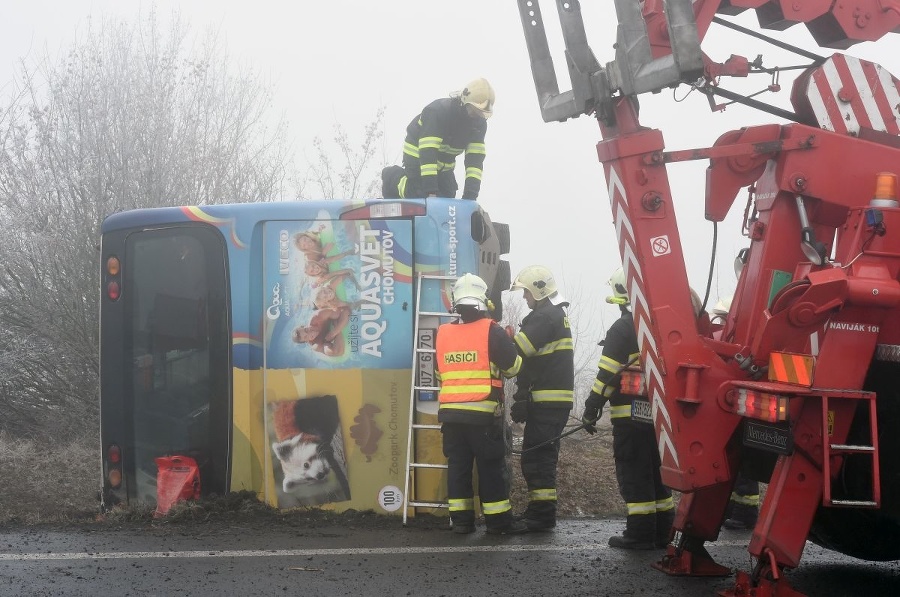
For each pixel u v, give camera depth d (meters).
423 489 7.70
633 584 5.88
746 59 6.02
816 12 6.20
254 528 7.31
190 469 7.83
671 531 6.32
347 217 7.80
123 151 10.96
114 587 5.59
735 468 5.78
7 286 10.68
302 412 7.77
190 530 7.22
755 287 5.95
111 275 8.02
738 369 5.68
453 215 7.77
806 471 5.27
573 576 6.05
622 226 5.80
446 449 7.33
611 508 8.33
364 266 7.78
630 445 6.94
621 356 6.96
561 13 5.93
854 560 6.85
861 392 5.17
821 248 5.71
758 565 5.32
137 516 7.64
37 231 10.48
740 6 6.07
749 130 5.94
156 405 7.91
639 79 5.55
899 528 5.88
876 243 5.33
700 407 5.66
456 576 5.98
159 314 7.93
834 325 5.30
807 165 5.83
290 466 7.74
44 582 5.66
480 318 7.34
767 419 5.19
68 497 8.17
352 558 6.41
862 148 5.88
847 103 6.01
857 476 5.42
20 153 10.73
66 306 10.48
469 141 8.87
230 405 7.80
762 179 6.05
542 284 7.64
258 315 7.84
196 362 7.88
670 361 5.66
